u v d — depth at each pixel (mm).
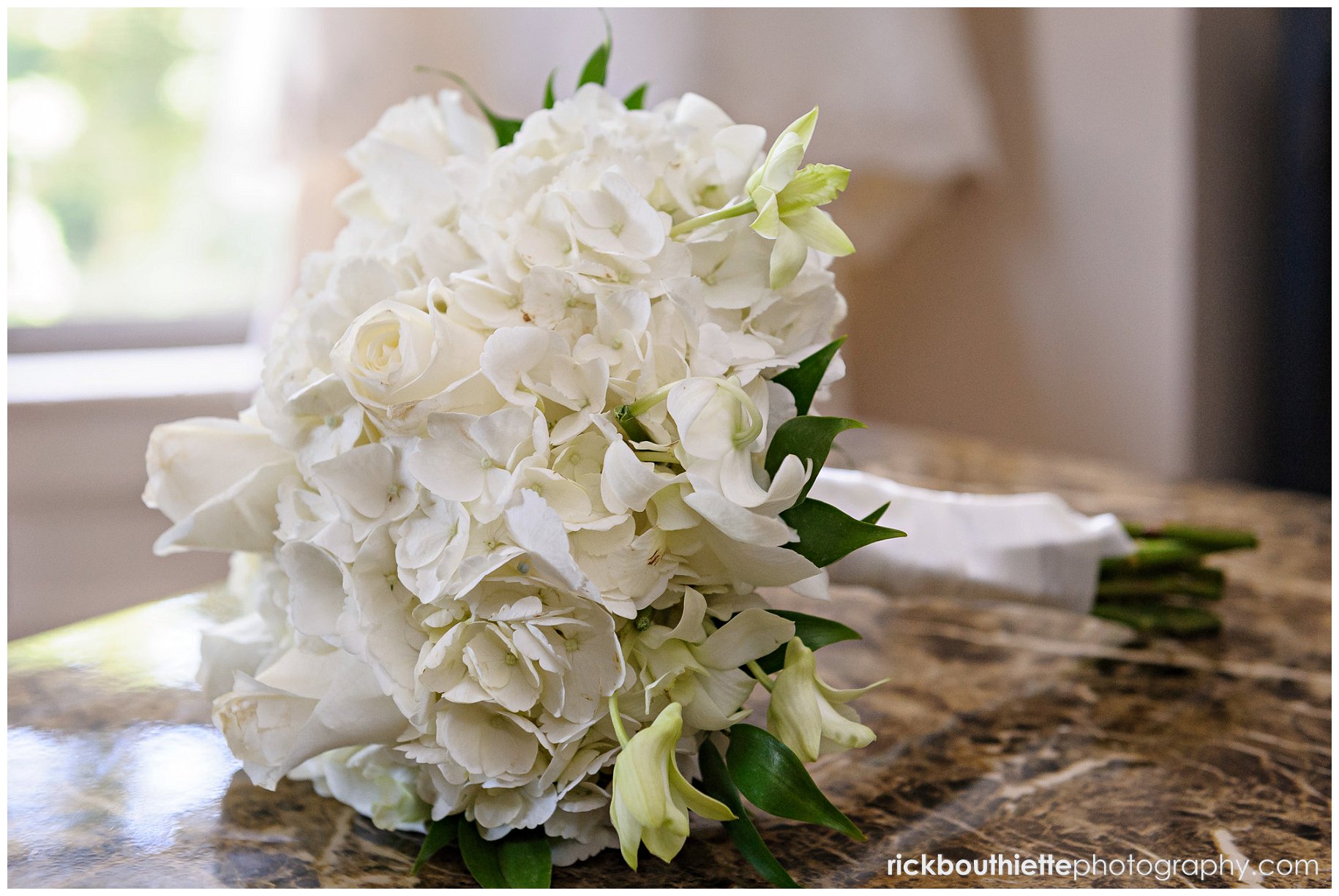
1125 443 1791
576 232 464
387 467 457
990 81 1679
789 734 461
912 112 1441
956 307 1834
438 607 460
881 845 523
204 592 900
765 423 479
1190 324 1729
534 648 438
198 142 1811
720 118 541
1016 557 768
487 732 468
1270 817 545
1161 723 663
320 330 480
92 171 1754
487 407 458
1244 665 756
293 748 474
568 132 514
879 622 862
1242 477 1852
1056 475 1237
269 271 1561
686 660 469
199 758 614
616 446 431
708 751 503
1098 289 1784
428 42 1429
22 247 1728
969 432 1878
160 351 1835
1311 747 626
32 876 491
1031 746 633
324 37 1407
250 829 540
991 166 1585
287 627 547
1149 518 1052
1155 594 847
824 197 468
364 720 470
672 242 475
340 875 498
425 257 482
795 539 434
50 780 586
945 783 589
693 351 465
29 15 1661
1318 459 1764
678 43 1363
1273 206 1811
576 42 1425
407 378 440
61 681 717
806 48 1388
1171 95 1701
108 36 1716
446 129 594
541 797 477
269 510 521
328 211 1453
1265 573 950
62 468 1547
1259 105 1784
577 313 467
